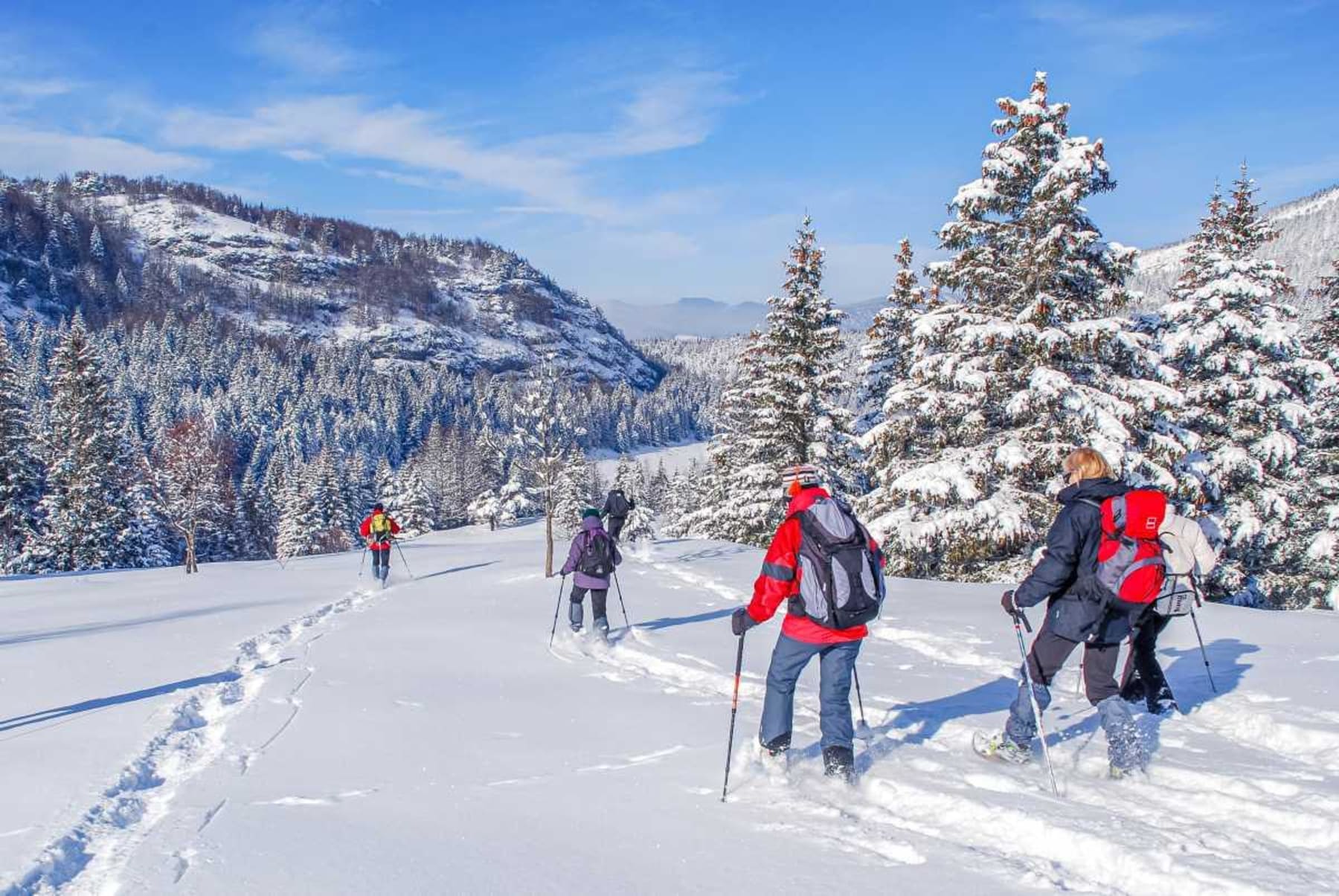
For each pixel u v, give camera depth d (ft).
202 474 84.79
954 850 11.32
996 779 13.94
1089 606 14.23
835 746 14.49
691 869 10.92
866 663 25.41
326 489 232.73
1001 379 57.06
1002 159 57.41
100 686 22.98
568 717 19.43
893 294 86.48
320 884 10.64
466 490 323.98
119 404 135.13
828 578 14.51
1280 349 63.77
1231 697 19.10
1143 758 14.89
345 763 16.15
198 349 563.48
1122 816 12.34
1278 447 62.59
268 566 83.92
